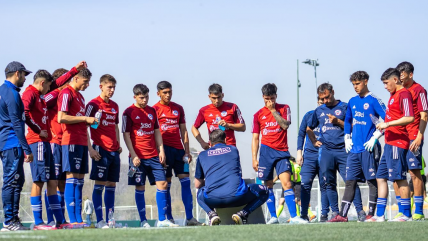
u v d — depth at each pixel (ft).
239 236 14.40
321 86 28.99
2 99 20.56
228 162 24.20
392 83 25.08
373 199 27.43
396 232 16.24
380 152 27.61
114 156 26.63
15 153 20.43
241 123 30.01
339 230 16.98
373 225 19.74
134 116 27.78
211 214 23.80
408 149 25.22
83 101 25.46
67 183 24.44
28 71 21.18
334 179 29.17
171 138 29.22
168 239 13.21
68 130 24.29
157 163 27.91
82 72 24.98
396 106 25.00
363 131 26.89
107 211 27.04
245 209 24.06
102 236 13.88
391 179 25.02
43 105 23.02
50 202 23.41
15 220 20.43
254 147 28.68
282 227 18.79
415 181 25.52
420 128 25.04
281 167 27.32
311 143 30.09
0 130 20.66
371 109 26.78
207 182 24.18
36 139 22.65
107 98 26.73
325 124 29.04
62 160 24.41
